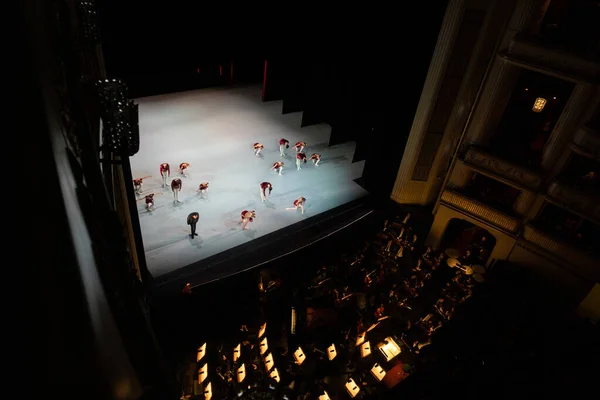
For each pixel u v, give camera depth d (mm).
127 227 14422
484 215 21672
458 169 21750
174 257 19953
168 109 31688
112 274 3625
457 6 18938
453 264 22359
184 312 18234
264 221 22875
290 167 27375
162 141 27844
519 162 19609
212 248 20781
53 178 2590
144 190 23562
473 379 17031
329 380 17234
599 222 17828
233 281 19734
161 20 16281
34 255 2273
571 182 18656
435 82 20859
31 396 2107
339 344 18562
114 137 8164
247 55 19781
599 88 16578
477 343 18562
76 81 5195
